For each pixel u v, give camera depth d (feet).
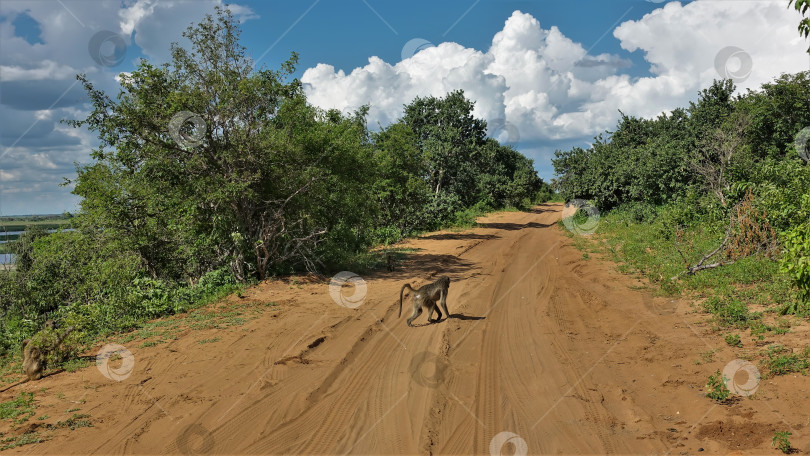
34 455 18.40
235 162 51.37
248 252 52.65
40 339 28.25
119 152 50.16
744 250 45.42
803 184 44.96
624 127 149.18
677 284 42.52
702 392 22.53
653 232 74.95
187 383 25.46
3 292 81.05
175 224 53.78
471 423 20.86
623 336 31.96
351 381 25.66
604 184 114.42
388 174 97.91
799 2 17.95
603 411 21.71
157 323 37.76
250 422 21.12
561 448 18.66
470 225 126.93
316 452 18.66
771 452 16.92
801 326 28.12
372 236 89.51
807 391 20.66
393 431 20.20
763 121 78.38
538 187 228.02
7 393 24.97
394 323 36.68
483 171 181.88
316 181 56.54
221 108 50.44
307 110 59.82
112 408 22.62
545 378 25.71
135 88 49.37
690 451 17.90
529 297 45.11
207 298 45.37
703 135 84.43
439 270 60.75
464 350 30.42
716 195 68.13
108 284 58.44
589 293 44.78
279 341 32.22
